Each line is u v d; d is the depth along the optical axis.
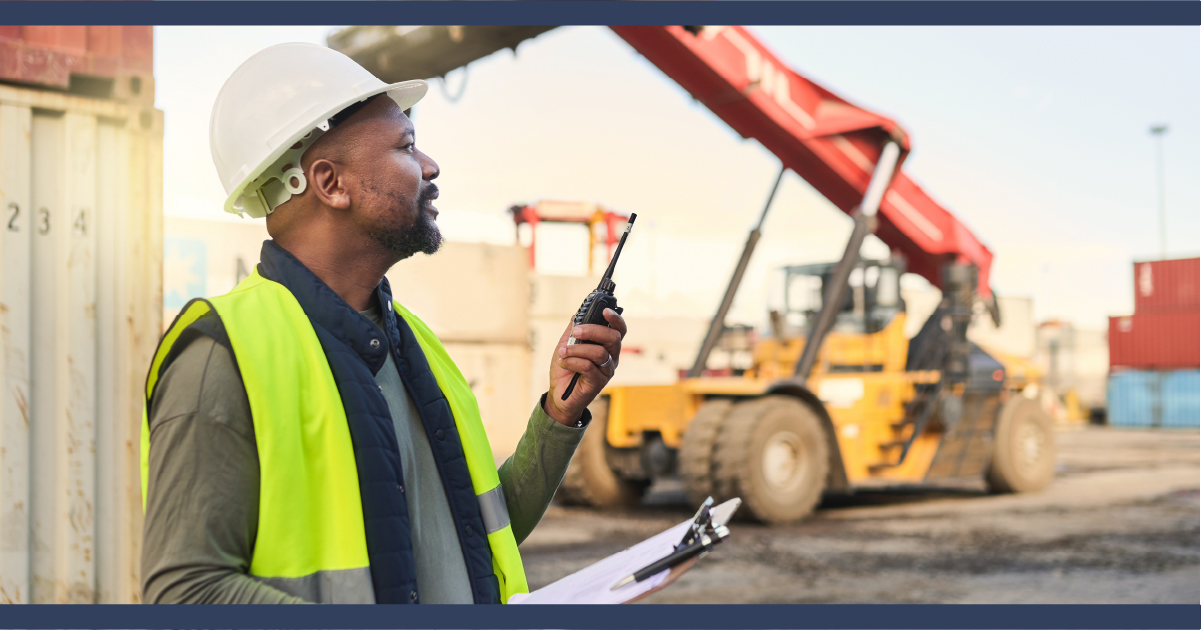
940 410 8.19
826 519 7.47
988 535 6.71
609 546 6.30
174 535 0.82
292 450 0.88
